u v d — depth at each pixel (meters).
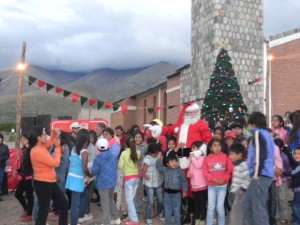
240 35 19.91
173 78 25.05
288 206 10.04
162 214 9.80
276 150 8.67
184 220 9.34
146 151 9.94
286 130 10.88
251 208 6.83
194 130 9.72
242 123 11.34
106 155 8.84
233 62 19.64
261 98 19.80
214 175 8.24
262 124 7.04
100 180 8.82
